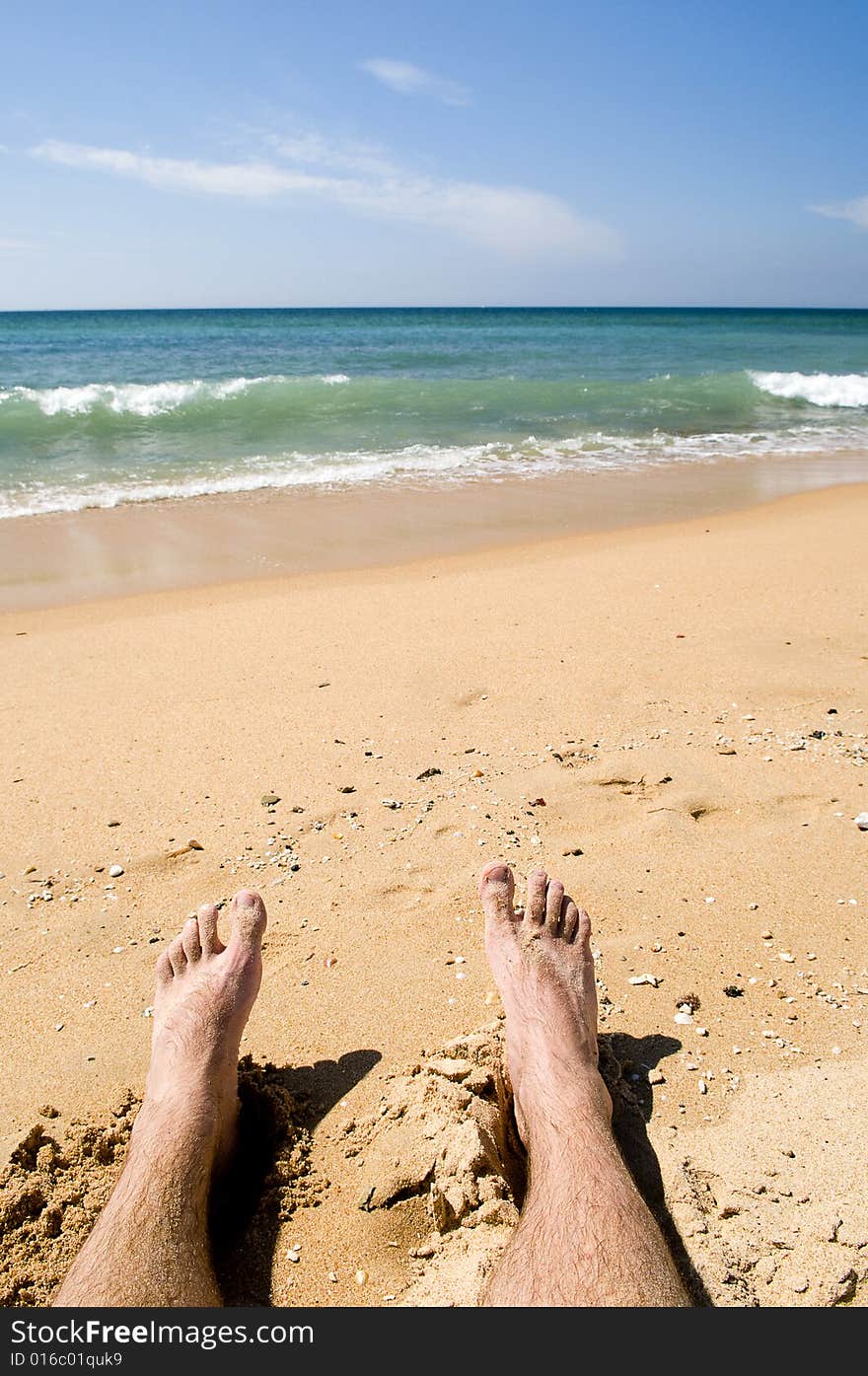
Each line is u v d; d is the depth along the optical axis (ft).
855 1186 5.52
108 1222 4.91
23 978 7.50
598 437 37.91
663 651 14.12
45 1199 5.46
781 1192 5.50
